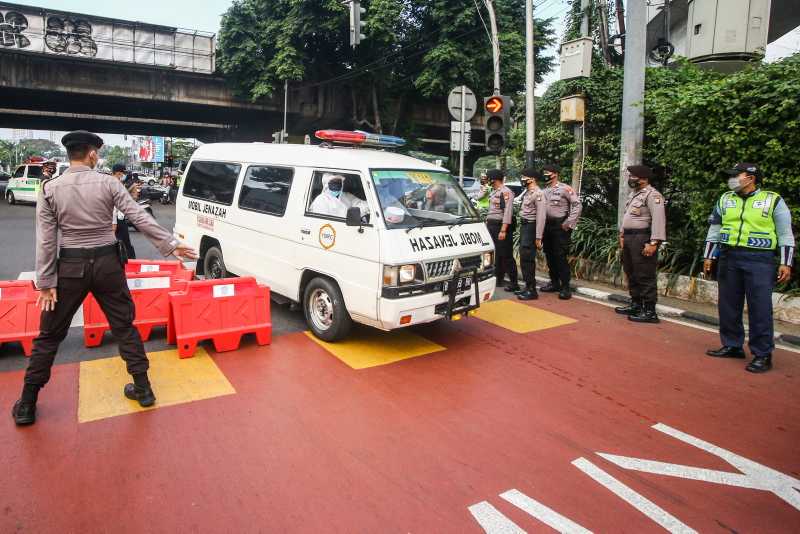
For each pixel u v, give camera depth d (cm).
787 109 599
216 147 760
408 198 535
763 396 450
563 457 350
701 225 715
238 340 525
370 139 624
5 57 2291
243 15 2630
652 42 1486
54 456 332
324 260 539
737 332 532
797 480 329
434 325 630
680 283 741
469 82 2442
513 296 784
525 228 751
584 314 690
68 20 2338
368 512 288
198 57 2630
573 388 461
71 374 454
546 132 1009
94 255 360
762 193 500
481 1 2339
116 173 834
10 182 2264
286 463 333
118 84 2550
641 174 634
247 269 654
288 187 596
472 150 3762
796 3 1251
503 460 344
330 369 486
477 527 279
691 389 462
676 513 296
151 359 495
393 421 392
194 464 329
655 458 351
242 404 411
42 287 347
